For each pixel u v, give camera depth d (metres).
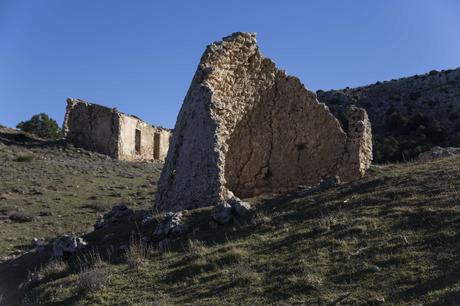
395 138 56.44
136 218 20.86
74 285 14.70
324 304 10.98
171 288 13.38
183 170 21.12
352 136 24.17
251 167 25.27
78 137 58.28
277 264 13.43
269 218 16.89
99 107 58.38
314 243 14.25
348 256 13.08
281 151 25.25
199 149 20.86
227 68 23.89
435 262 11.94
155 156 64.69
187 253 15.37
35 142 58.59
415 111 65.38
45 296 14.52
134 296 13.28
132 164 54.50
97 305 13.16
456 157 22.48
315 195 18.83
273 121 25.36
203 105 21.58
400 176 19.36
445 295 10.41
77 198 38.56
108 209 35.22
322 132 24.75
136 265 15.21
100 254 17.06
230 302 11.85
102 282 14.30
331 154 24.41
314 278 12.16
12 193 39.09
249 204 18.53
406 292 10.89
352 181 20.02
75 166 49.53
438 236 13.21
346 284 11.71
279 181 25.11
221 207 17.70
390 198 17.11
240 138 24.98
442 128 58.31
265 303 11.54
